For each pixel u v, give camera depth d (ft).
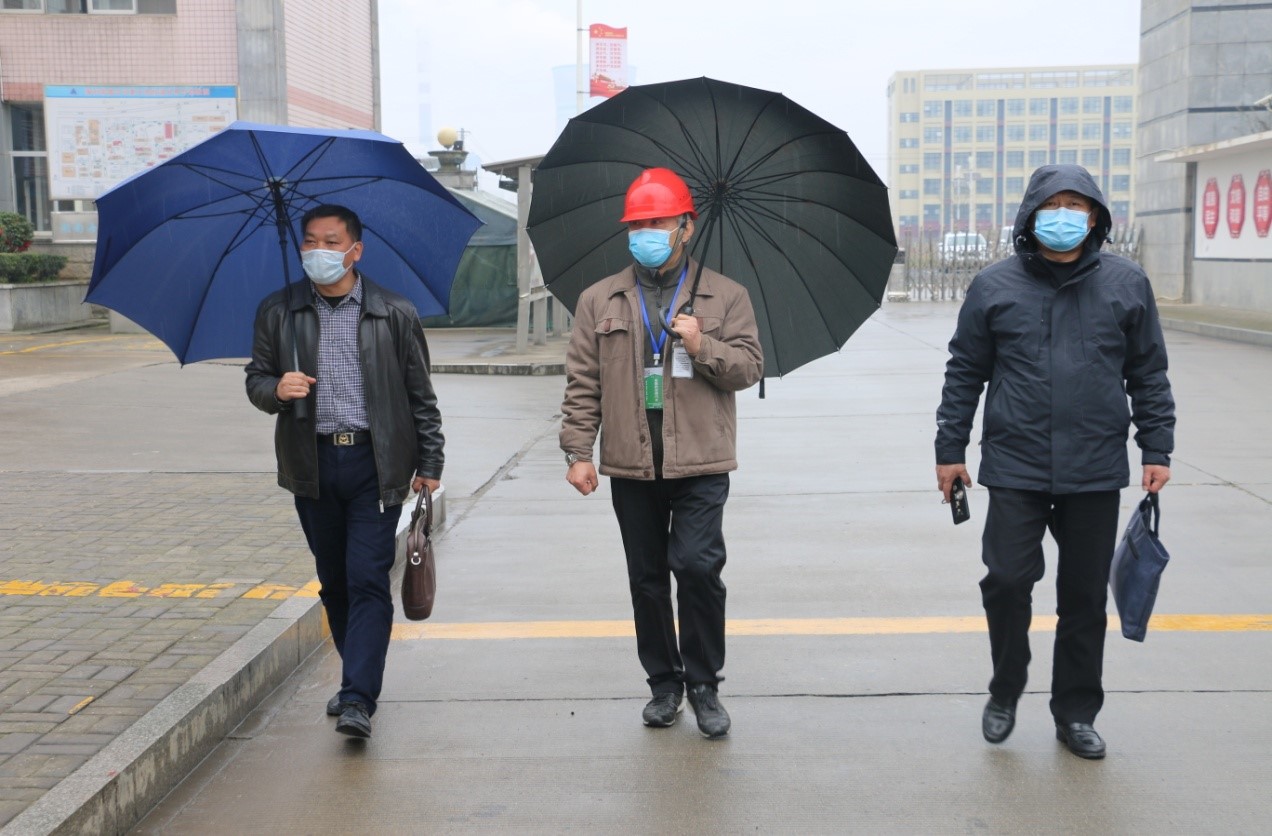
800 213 13.83
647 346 13.24
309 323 13.50
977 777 12.62
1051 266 12.56
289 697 15.08
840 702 14.74
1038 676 15.51
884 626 17.63
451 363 53.21
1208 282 84.79
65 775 11.46
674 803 12.12
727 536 23.11
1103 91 583.99
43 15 73.77
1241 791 12.25
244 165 13.26
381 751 13.43
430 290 14.73
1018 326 12.61
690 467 13.12
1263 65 85.66
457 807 12.07
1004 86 586.45
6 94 74.54
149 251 13.87
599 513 25.38
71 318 72.38
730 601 18.94
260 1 73.61
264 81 74.33
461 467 30.53
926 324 80.59
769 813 11.89
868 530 23.50
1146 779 12.54
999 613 12.94
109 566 19.38
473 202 74.13
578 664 16.19
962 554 21.70
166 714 12.84
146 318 14.32
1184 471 28.60
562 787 12.50
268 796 12.34
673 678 14.16
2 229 68.85
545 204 13.89
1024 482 12.58
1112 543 12.71
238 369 50.19
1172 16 89.45
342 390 13.48
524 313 57.67
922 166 591.37
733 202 13.97
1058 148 587.27
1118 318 12.46
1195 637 16.97
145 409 38.88
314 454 13.43
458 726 14.11
